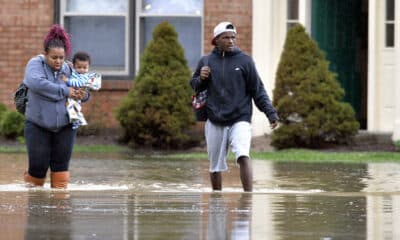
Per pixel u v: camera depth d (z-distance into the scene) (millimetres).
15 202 25828
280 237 19672
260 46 54594
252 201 26391
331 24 56000
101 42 57531
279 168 41219
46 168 32094
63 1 57281
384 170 40438
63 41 31641
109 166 41406
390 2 53562
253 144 52125
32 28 56594
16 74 56406
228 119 31969
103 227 20953
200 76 32188
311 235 19969
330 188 33281
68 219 22234
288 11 55312
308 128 50719
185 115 52469
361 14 56594
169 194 28734
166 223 21641
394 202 26188
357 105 56594
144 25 57406
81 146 52156
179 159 45812
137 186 33469
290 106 51031
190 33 57000
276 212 23766
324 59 52125
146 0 57312
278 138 51219
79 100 32031
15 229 20625
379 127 53594
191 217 22703
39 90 31125
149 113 51938
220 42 32062
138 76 52969
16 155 46812
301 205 25375
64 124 31719
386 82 53594
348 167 41812
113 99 55812
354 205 25422
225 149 32250
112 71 57375
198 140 53062
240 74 32062
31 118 31516
